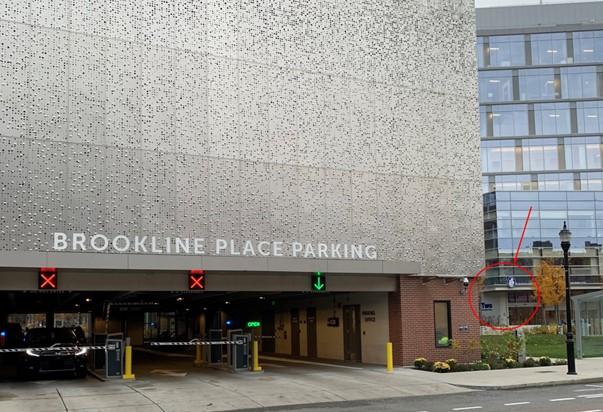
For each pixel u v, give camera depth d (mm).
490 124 86125
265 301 38156
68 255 19047
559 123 85625
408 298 26109
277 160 24203
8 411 16250
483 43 87688
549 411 15383
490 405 16781
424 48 28094
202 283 22031
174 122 22547
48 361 22984
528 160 85188
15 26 20594
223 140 23297
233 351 24797
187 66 23031
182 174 22422
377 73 26828
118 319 58125
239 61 24031
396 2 27734
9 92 20234
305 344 33594
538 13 90625
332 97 25688
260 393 19188
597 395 18641
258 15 24641
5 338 35438
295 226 24188
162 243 21766
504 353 27688
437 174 27531
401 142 26922
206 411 16703
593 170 84375
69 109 20984
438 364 24422
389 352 24344
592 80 86188
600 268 80312
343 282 24953
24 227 19906
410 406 16953
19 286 19812
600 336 32375
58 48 21094
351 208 25422
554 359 30766
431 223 27047
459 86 28641
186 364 29609
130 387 20359
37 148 20391
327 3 26156
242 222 23219
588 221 81562
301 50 25312
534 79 86688
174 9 23109
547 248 80562
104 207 21062
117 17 22109
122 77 21906
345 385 20812
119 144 21562
